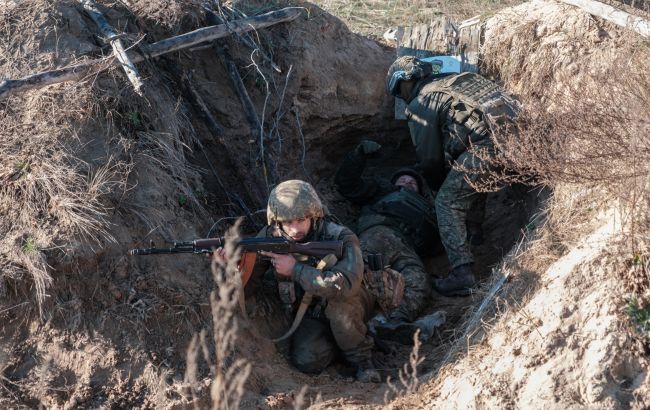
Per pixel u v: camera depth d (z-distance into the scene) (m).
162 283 4.40
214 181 5.32
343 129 6.55
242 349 4.41
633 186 3.91
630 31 5.53
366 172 7.02
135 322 4.24
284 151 6.04
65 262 4.23
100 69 4.91
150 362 4.14
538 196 5.52
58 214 4.35
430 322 5.04
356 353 4.56
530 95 6.00
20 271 4.19
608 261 3.93
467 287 5.51
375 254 4.79
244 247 4.28
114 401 4.02
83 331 4.18
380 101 6.71
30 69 4.98
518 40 6.21
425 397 4.14
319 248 4.35
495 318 4.38
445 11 8.20
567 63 5.84
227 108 5.77
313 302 4.57
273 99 6.00
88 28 5.30
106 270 4.33
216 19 5.80
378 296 4.71
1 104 4.74
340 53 6.61
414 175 6.32
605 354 3.56
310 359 4.54
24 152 4.55
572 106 4.66
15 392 4.03
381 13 8.50
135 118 4.91
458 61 6.48
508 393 3.75
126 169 4.65
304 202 4.36
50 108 4.72
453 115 5.66
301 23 6.40
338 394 4.32
